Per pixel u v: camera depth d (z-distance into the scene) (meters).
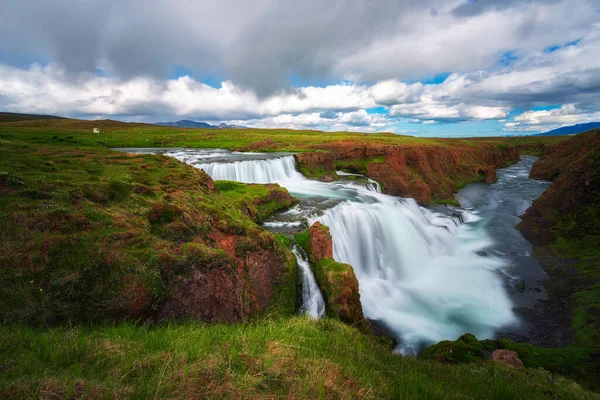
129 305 9.64
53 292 8.88
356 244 28.03
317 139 79.31
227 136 86.56
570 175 36.72
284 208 29.59
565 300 22.66
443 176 59.25
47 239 9.82
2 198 11.02
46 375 4.74
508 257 30.83
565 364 15.07
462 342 16.23
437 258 30.86
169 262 11.18
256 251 16.66
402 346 18.06
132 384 4.89
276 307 16.62
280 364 6.16
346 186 43.72
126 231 11.53
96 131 84.50
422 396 6.48
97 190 13.48
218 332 8.56
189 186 19.19
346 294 17.97
